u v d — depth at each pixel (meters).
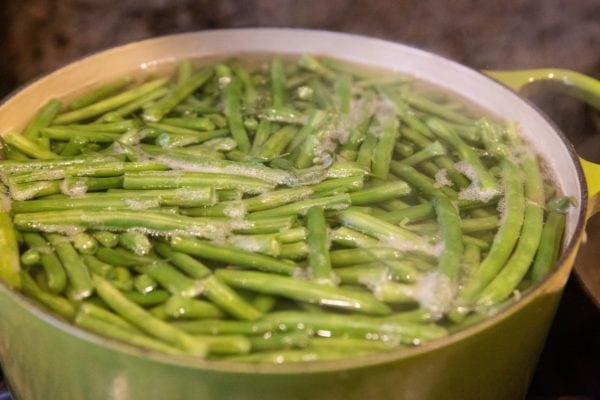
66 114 0.60
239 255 0.51
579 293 0.57
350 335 0.48
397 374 0.46
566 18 0.68
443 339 0.46
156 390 0.46
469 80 0.62
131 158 0.56
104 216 0.52
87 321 0.48
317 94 0.62
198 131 0.59
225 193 0.54
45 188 0.54
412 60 0.64
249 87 0.63
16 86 0.66
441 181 0.56
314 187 0.55
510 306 0.47
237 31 0.65
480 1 0.68
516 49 0.70
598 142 0.68
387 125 0.60
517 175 0.56
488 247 0.53
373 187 0.55
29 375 0.50
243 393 0.45
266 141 0.58
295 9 0.70
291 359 0.46
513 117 0.60
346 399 0.46
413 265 0.51
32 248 0.52
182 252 0.51
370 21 0.70
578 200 0.53
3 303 0.48
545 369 0.59
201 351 0.47
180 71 0.64
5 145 0.57
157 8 0.68
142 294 0.50
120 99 0.61
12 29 0.64
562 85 0.62
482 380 0.48
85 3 0.66
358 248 0.52
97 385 0.47
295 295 0.49
